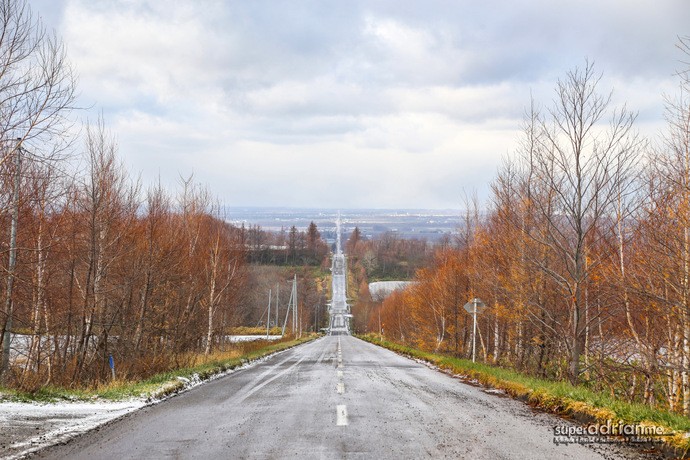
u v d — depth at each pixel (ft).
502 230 67.72
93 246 61.77
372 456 21.18
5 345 51.67
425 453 21.67
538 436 25.18
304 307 368.27
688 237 41.65
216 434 26.07
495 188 70.95
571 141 47.67
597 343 59.41
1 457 21.59
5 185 50.37
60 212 63.77
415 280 170.91
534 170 55.93
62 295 66.18
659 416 26.27
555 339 59.88
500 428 27.22
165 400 40.01
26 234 60.34
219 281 105.40
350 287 533.96
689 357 45.09
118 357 72.84
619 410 28.17
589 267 48.37
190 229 95.55
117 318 77.92
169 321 91.81
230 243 114.62
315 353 119.44
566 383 45.32
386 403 36.60
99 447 23.38
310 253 614.34
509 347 82.94
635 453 21.97
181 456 21.61
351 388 46.24
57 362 65.36
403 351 123.85
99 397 40.16
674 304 42.63
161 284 83.82
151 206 76.59
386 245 597.11
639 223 46.68
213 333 108.06
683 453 21.20
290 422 29.19
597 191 47.06
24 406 35.55
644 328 55.67
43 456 21.80
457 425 28.07
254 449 22.65
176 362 69.62
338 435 25.39
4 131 40.65
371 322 326.85
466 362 69.10
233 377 59.62
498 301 74.13
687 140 43.01
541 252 58.13
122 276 74.95
